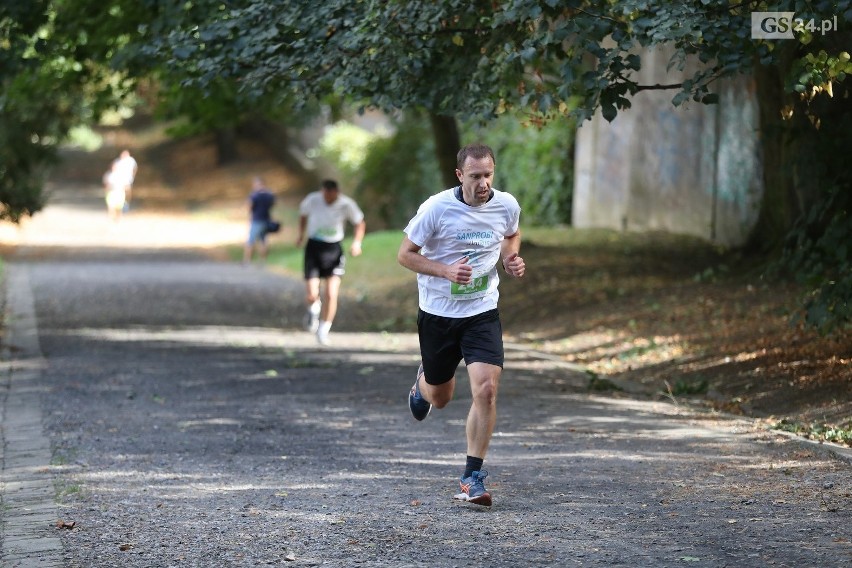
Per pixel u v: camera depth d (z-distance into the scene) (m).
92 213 102.06
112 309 47.28
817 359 26.81
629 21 19.67
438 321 16.89
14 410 25.52
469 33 24.53
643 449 20.73
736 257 44.97
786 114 21.17
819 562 13.24
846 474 18.02
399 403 26.38
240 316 46.22
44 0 32.84
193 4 29.41
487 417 16.52
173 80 39.41
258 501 17.08
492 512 16.17
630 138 58.41
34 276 60.12
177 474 19.14
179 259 73.12
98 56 38.72
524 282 46.31
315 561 13.80
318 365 32.41
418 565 13.58
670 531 14.87
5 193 53.75
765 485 17.50
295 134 122.12
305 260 38.12
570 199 65.19
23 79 42.34
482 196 16.28
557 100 21.19
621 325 36.50
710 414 24.20
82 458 20.52
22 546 14.71
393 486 18.08
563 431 22.67
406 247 16.61
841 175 24.53
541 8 19.75
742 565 13.23
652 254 49.31
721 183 50.12
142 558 14.06
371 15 22.91
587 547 14.17
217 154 130.12
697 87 19.59
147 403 26.39
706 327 33.22
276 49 25.00
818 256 25.11
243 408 25.73
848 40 20.94
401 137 78.25
